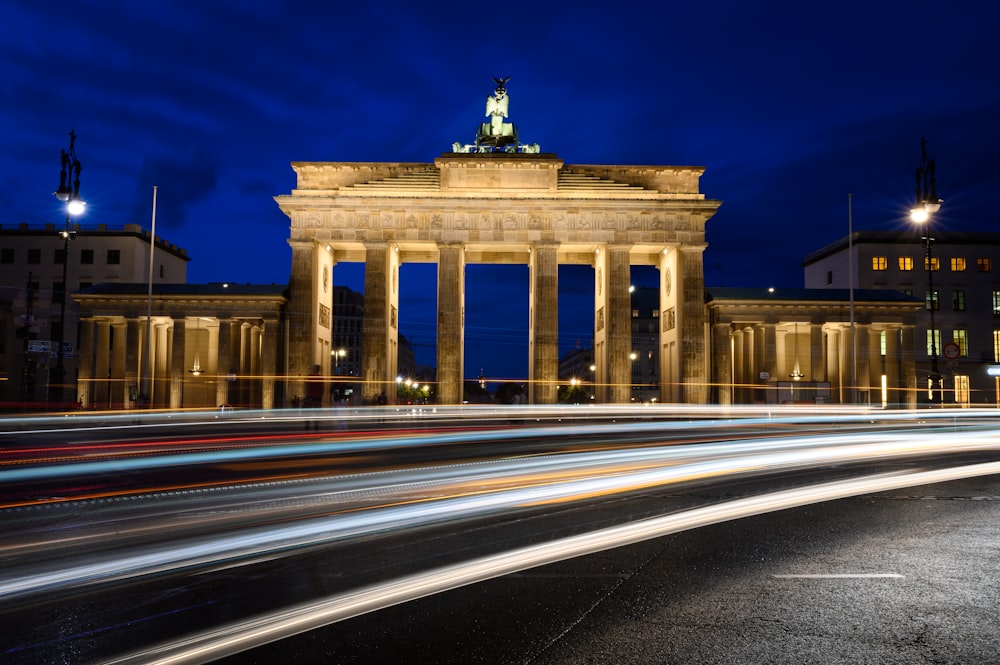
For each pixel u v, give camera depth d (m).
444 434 36.66
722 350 77.31
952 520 13.66
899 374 79.31
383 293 75.12
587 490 16.97
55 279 100.38
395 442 31.56
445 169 76.25
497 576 9.70
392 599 8.66
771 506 15.12
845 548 11.36
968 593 8.94
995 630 7.61
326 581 9.45
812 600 8.64
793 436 33.84
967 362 93.69
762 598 8.72
